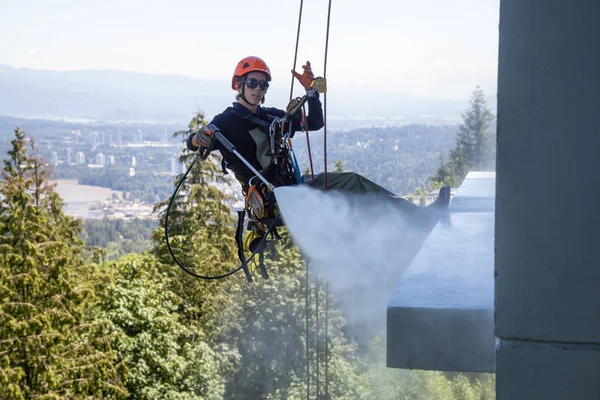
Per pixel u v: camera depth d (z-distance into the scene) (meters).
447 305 2.70
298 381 27.22
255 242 5.67
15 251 22.69
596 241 2.25
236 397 28.91
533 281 2.31
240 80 5.36
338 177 5.74
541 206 2.29
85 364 22.47
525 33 2.26
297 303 28.36
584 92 2.22
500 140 2.31
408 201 5.74
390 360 2.73
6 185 23.39
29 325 21.31
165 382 24.55
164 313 25.19
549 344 2.32
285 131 5.40
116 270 28.95
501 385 2.36
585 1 2.20
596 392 2.28
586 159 2.24
